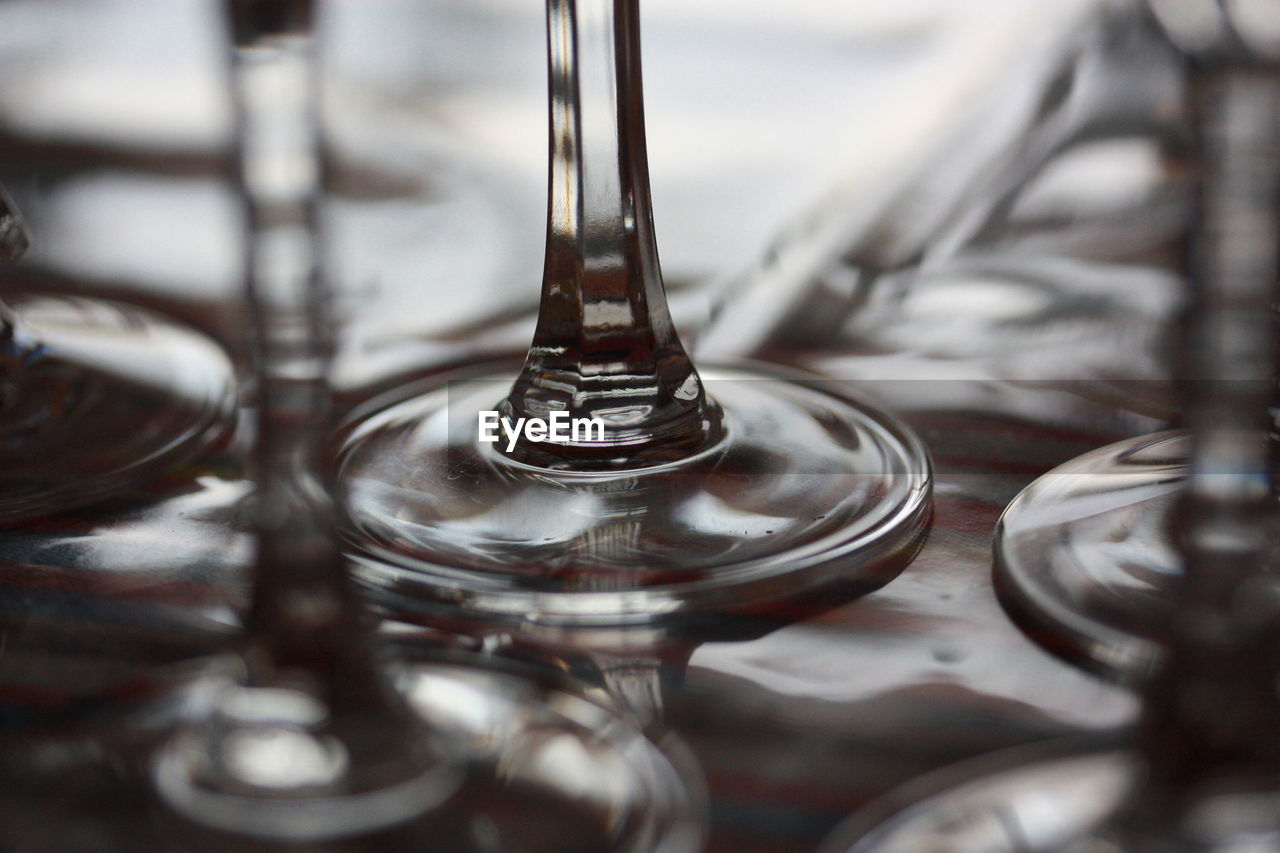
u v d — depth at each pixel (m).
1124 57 0.63
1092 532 0.38
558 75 0.40
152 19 0.85
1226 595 0.33
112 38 0.80
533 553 0.38
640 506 0.39
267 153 0.34
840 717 0.35
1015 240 0.50
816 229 0.52
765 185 0.56
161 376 0.44
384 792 0.34
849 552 0.38
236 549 0.39
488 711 0.35
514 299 0.48
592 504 0.39
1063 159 0.55
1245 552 0.33
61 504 0.40
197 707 0.35
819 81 0.70
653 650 0.36
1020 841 0.33
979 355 0.45
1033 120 0.58
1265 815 0.33
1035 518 0.39
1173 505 0.39
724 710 0.35
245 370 0.44
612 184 0.40
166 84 0.70
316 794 0.34
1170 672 0.34
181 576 0.38
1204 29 0.33
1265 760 0.33
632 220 0.41
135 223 0.52
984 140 0.57
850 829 0.33
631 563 0.38
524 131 0.63
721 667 0.36
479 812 0.34
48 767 0.34
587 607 0.37
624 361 0.41
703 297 0.48
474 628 0.37
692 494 0.39
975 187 0.54
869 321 0.47
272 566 0.35
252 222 0.34
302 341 0.34
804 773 0.34
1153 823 0.33
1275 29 0.32
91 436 0.42
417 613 0.37
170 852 0.33
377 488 0.40
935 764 0.34
